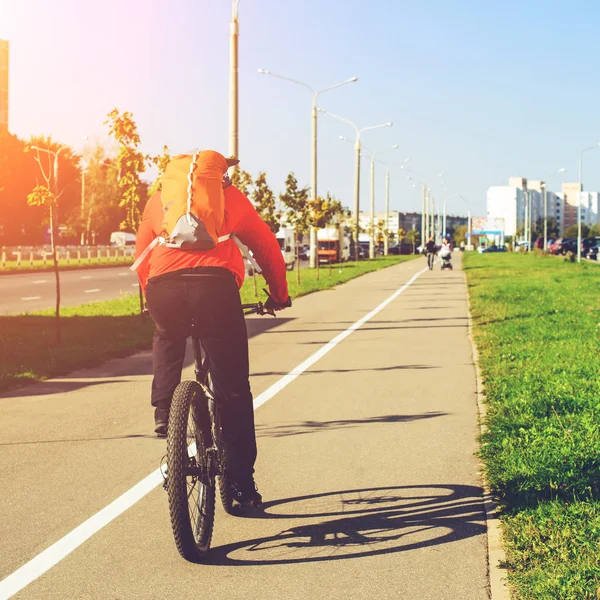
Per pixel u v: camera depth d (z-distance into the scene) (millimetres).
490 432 7145
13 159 84188
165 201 4266
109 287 35000
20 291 32219
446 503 5281
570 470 5738
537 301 22922
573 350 12422
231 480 4840
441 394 9352
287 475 5996
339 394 9422
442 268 49938
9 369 11109
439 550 4469
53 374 11117
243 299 25547
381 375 10773
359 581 4086
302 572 4203
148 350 13891
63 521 5055
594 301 22734
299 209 36938
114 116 17594
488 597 3889
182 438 4047
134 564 4344
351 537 4688
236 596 3938
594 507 4980
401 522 4926
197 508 4348
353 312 20562
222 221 4262
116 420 8117
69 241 105250
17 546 4633
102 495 5594
